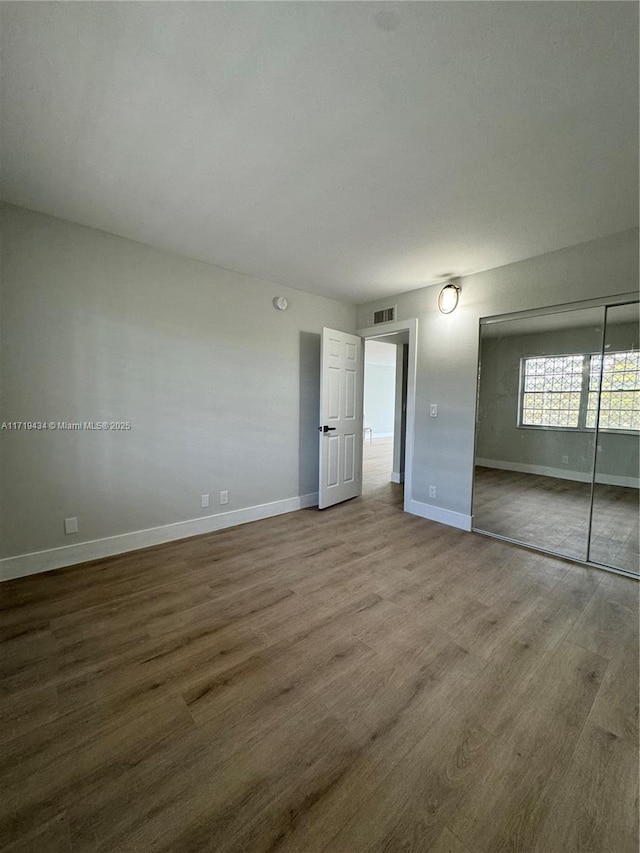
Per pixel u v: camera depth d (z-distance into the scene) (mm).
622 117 1464
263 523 3588
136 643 1813
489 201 2117
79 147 1705
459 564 2713
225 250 2891
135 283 2787
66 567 2600
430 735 1330
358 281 3545
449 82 1316
